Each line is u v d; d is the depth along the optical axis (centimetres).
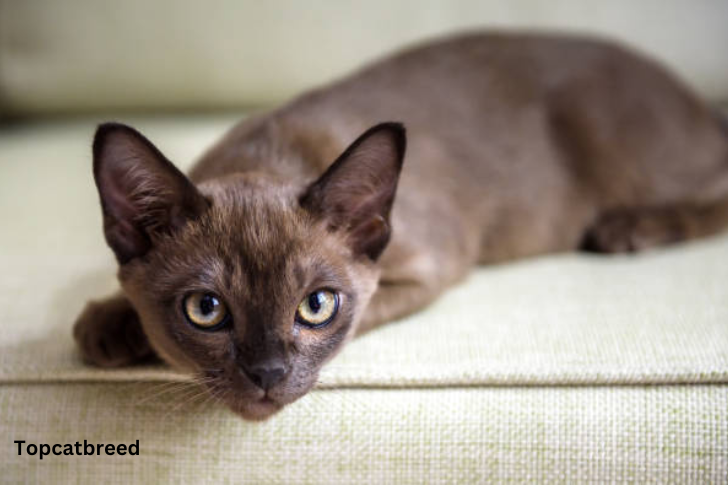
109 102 66
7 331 40
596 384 37
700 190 52
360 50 63
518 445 37
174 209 37
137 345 39
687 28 62
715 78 64
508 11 63
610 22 62
